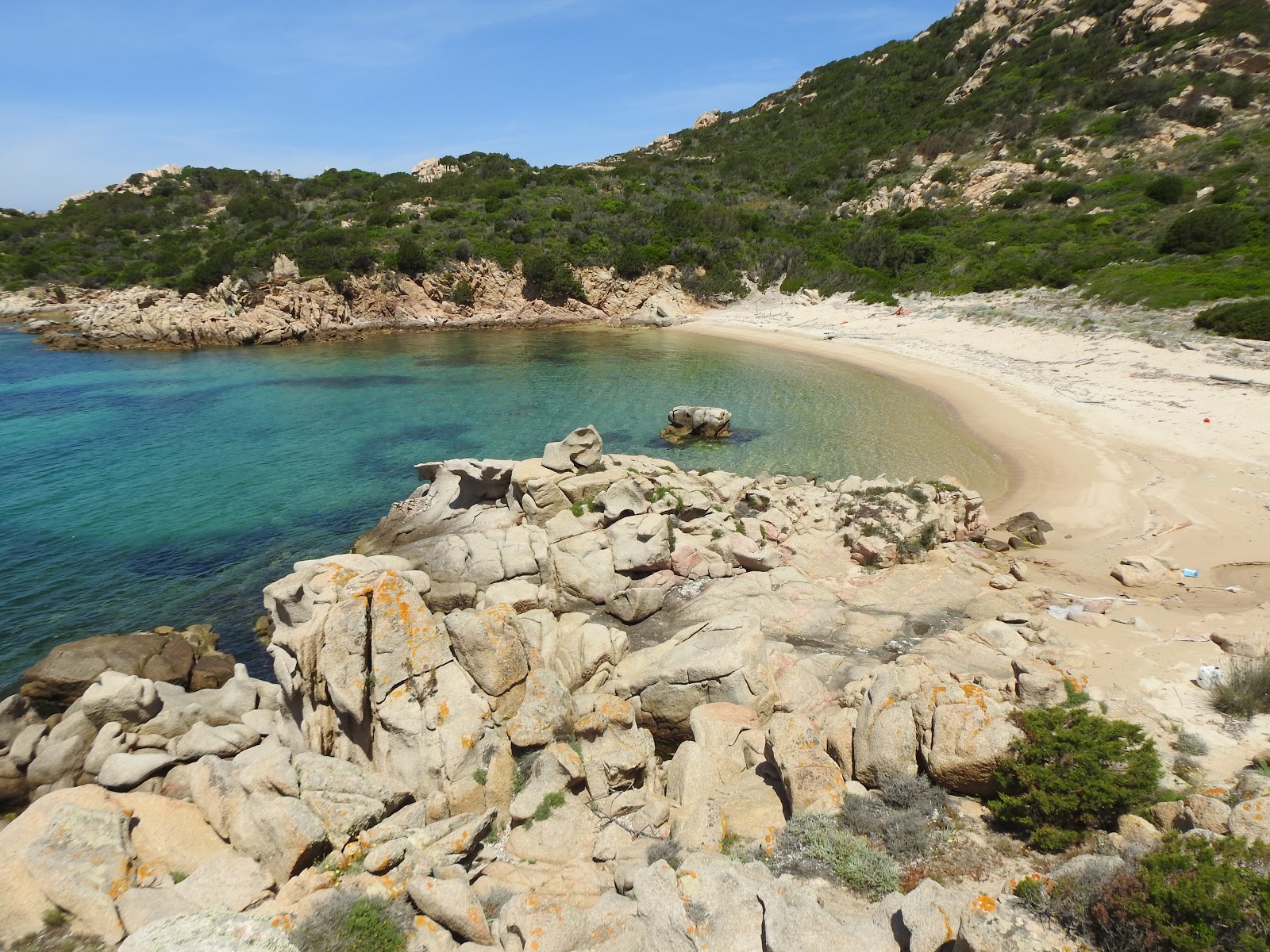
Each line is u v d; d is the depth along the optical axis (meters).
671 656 13.21
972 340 46.72
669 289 72.38
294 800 9.12
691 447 31.02
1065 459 26.94
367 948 7.39
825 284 65.50
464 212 80.06
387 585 11.48
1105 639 13.66
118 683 12.78
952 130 85.81
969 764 8.88
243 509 24.97
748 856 8.42
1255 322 34.81
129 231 90.00
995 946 5.83
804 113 116.50
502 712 11.47
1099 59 83.00
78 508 24.91
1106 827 8.13
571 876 8.78
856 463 28.61
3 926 7.51
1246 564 17.45
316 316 63.44
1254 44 71.62
